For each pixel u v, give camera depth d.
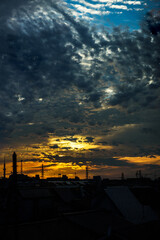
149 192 38.62
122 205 29.31
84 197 39.41
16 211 17.45
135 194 38.47
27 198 31.30
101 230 18.69
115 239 16.52
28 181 66.44
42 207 32.19
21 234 18.14
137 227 18.69
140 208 29.98
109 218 22.09
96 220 21.09
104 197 30.84
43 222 20.56
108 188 31.84
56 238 17.73
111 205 29.58
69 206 35.38
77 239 17.73
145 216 28.45
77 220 20.66
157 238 17.23
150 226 18.94
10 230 18.94
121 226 20.06
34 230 18.94
